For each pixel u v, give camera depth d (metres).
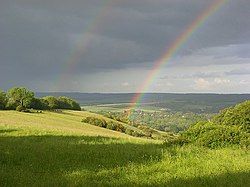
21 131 30.31
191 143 23.84
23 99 97.19
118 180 12.34
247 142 23.56
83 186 11.12
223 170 14.87
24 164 14.70
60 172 13.30
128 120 107.19
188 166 15.91
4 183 10.96
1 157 15.88
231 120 31.20
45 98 110.56
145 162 16.14
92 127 77.19
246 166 15.99
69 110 115.94
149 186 11.64
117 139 28.20
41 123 68.88
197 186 11.91
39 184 11.08
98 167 14.61
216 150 21.48
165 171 14.42
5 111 90.19
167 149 21.03
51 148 19.34
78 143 22.62
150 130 95.38
